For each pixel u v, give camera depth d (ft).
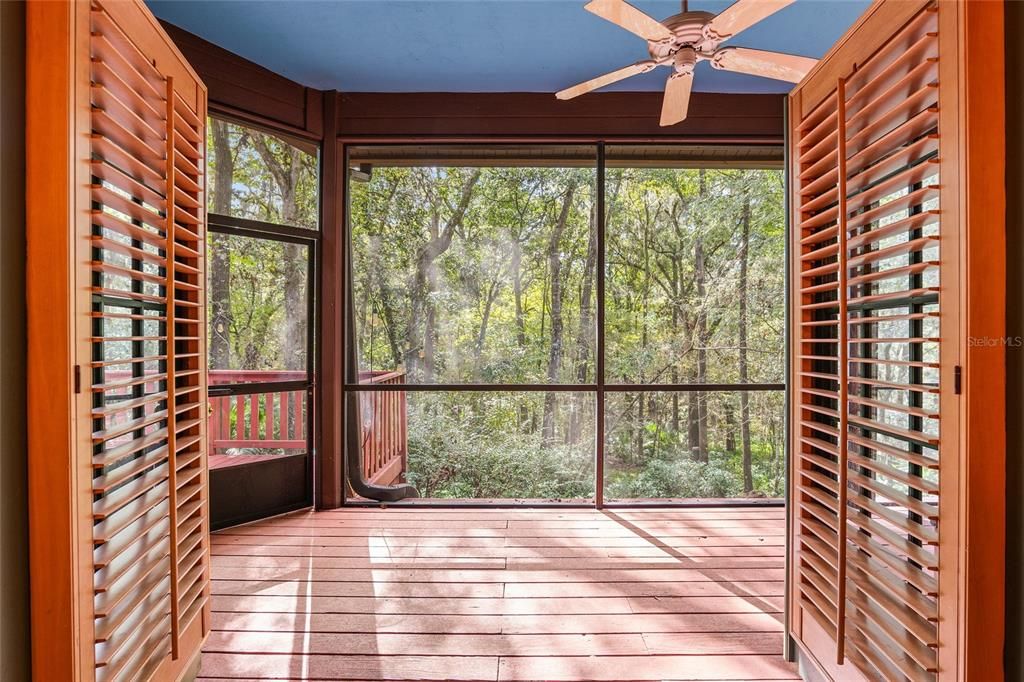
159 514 4.44
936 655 3.38
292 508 10.14
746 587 7.14
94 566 3.39
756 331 10.81
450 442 10.78
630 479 10.77
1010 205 3.10
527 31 8.33
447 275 10.68
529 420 10.75
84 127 3.28
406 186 10.68
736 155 10.78
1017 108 3.07
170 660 4.57
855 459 4.48
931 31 3.47
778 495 10.89
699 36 5.53
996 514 3.07
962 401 3.14
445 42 8.63
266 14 7.91
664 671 5.40
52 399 3.12
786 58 5.69
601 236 10.50
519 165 10.67
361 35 8.46
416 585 7.15
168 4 7.64
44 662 3.11
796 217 5.45
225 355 9.51
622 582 7.26
